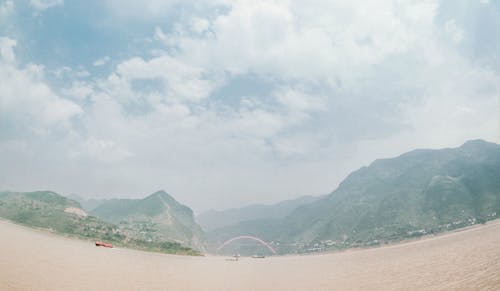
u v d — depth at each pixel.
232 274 138.62
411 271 95.56
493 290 55.91
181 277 113.50
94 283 76.38
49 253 132.38
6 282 63.34
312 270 151.00
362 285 80.88
